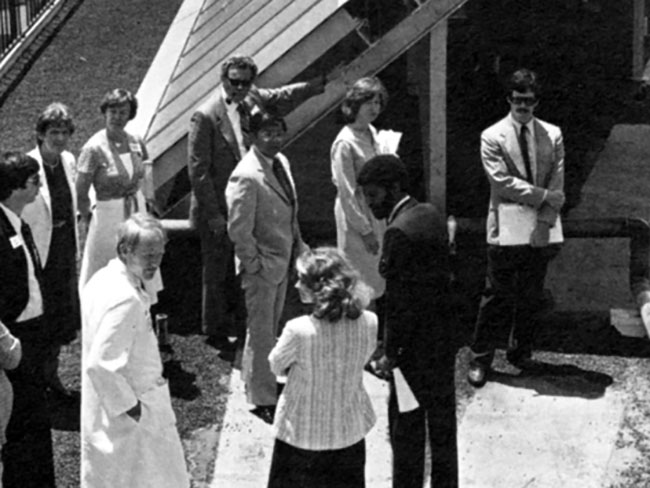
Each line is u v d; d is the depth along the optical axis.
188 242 10.41
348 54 10.36
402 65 12.42
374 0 9.96
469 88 13.33
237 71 9.05
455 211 11.30
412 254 6.88
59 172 8.72
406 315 6.93
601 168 13.12
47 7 16.64
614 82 15.05
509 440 8.11
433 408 7.09
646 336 9.32
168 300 9.97
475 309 9.56
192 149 9.16
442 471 7.21
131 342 6.41
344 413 6.48
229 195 8.15
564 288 10.12
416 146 11.79
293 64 10.08
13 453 7.20
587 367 8.93
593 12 14.81
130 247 6.41
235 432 8.27
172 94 11.57
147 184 9.19
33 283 7.39
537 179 8.61
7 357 6.77
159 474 6.57
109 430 6.50
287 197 8.28
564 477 7.70
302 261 6.39
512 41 13.69
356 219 8.72
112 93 8.77
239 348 9.18
